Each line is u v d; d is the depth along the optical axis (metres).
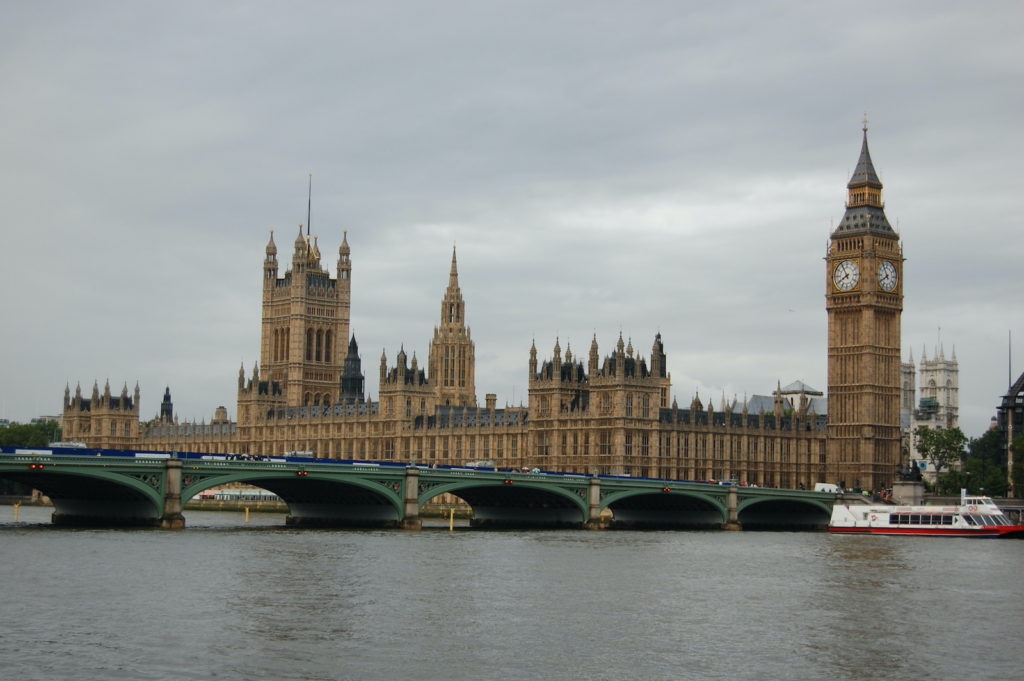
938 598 151.62
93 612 128.75
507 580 160.62
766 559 197.62
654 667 110.44
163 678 103.19
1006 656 117.06
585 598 146.50
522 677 106.19
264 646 114.69
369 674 105.88
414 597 143.38
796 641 122.31
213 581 151.38
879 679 107.88
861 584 164.25
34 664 106.44
